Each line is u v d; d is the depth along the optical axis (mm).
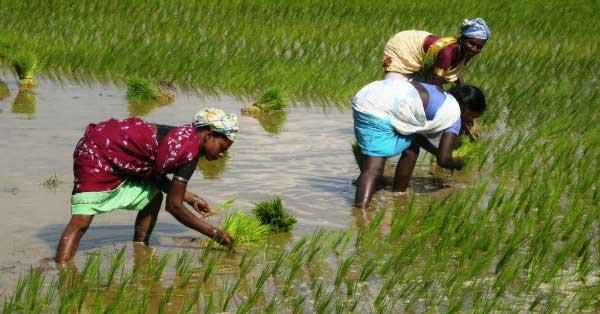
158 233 10797
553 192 12406
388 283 8859
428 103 12203
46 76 20188
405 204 12375
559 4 32375
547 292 9078
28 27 24062
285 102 17859
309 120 17391
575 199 11633
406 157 12750
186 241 10523
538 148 15156
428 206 12281
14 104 17344
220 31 24891
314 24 27000
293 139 15867
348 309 8484
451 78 13750
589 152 14758
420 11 29703
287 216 10883
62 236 9570
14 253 9773
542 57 23828
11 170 13000
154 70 20594
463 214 11570
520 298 8906
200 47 22703
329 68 21219
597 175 13328
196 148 9547
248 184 13031
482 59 23094
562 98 18766
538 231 11039
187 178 9586
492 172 14094
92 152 9555
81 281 8617
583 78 21531
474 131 14086
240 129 16375
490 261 9656
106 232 10711
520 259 9930
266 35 25016
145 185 9914
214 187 12805
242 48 23047
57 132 15367
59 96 18344
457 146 14031
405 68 14109
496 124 17141
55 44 22297
